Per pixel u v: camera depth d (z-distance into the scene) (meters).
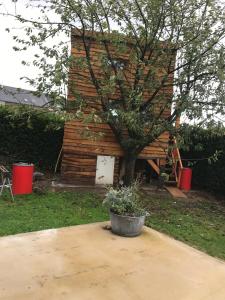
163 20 8.06
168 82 8.45
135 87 8.09
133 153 9.30
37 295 3.54
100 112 8.31
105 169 10.58
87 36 8.38
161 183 10.83
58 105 7.93
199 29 8.04
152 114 8.44
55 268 4.18
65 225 6.17
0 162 11.50
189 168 11.68
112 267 4.35
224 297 3.87
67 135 10.22
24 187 8.25
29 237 5.17
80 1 7.68
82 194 8.95
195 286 4.06
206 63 8.03
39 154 12.30
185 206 9.02
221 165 10.96
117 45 8.18
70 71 8.29
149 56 8.41
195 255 5.07
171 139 10.16
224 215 8.54
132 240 5.42
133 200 5.86
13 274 3.94
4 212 6.58
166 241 5.54
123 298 3.63
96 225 6.03
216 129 8.22
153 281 4.08
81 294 3.64
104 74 8.31
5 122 11.88
